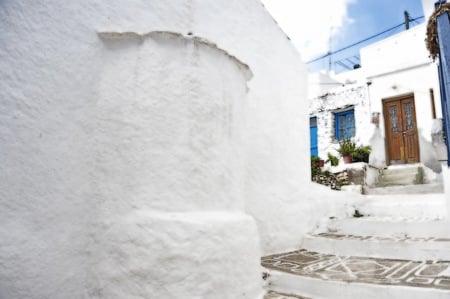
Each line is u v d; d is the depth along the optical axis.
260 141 5.01
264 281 3.58
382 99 10.59
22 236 2.19
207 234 2.62
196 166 2.85
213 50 3.21
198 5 4.17
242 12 5.03
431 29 4.13
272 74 5.53
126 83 2.88
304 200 5.79
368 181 8.59
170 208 2.68
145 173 2.71
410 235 4.54
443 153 4.68
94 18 2.94
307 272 3.57
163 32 2.94
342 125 11.80
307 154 6.28
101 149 2.80
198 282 2.49
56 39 2.58
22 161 2.26
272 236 4.82
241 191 3.47
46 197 2.38
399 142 10.10
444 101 4.47
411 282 2.96
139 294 2.42
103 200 2.71
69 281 2.46
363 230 5.05
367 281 3.08
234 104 3.43
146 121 2.79
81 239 2.59
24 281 2.17
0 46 2.19
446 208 4.97
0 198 2.10
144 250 2.47
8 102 2.21
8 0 2.26
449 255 3.66
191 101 2.94
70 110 2.63
